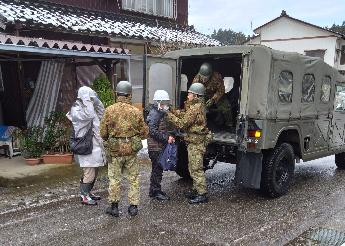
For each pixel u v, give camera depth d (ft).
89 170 17.60
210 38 53.67
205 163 20.71
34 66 29.30
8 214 16.44
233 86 23.89
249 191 20.66
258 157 18.25
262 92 17.67
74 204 17.84
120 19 44.09
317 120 21.95
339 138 24.68
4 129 26.17
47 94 28.58
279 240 14.14
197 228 15.19
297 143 20.74
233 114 23.16
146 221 15.85
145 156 28.27
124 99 16.29
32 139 24.56
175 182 22.38
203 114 18.07
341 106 24.43
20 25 28.35
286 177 20.04
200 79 21.03
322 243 13.88
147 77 19.93
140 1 48.42
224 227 15.35
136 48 42.86
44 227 15.07
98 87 28.32
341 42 82.94
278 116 18.39
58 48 23.77
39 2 36.81
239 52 18.62
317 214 17.07
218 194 20.03
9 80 29.40
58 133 25.03
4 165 23.65
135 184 16.49
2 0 32.99
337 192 20.72
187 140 18.26
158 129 18.25
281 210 17.56
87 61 30.14
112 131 15.99
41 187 20.35
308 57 20.62
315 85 21.34
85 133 17.11
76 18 36.27
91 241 13.83
